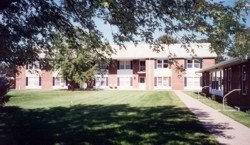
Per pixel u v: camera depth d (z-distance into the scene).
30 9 8.20
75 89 48.91
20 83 53.22
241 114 15.19
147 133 10.07
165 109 17.55
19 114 15.25
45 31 8.79
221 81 27.44
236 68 20.64
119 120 13.05
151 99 25.95
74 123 12.29
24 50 8.98
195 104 21.00
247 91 17.86
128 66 52.19
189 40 7.98
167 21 7.50
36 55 9.32
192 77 49.00
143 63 51.81
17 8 8.20
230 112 16.14
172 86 49.47
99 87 52.41
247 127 11.26
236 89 19.03
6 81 17.19
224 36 6.82
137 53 51.19
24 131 10.65
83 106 19.58
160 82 50.19
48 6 7.90
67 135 9.90
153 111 16.47
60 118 13.74
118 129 10.84
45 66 9.66
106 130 10.66
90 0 7.36
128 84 52.16
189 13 6.62
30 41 9.05
